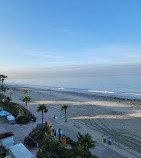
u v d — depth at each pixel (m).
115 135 27.12
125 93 87.31
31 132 25.95
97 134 27.50
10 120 31.45
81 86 143.75
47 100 62.28
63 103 56.22
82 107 49.72
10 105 46.84
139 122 34.25
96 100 63.62
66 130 28.88
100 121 35.22
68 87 138.00
